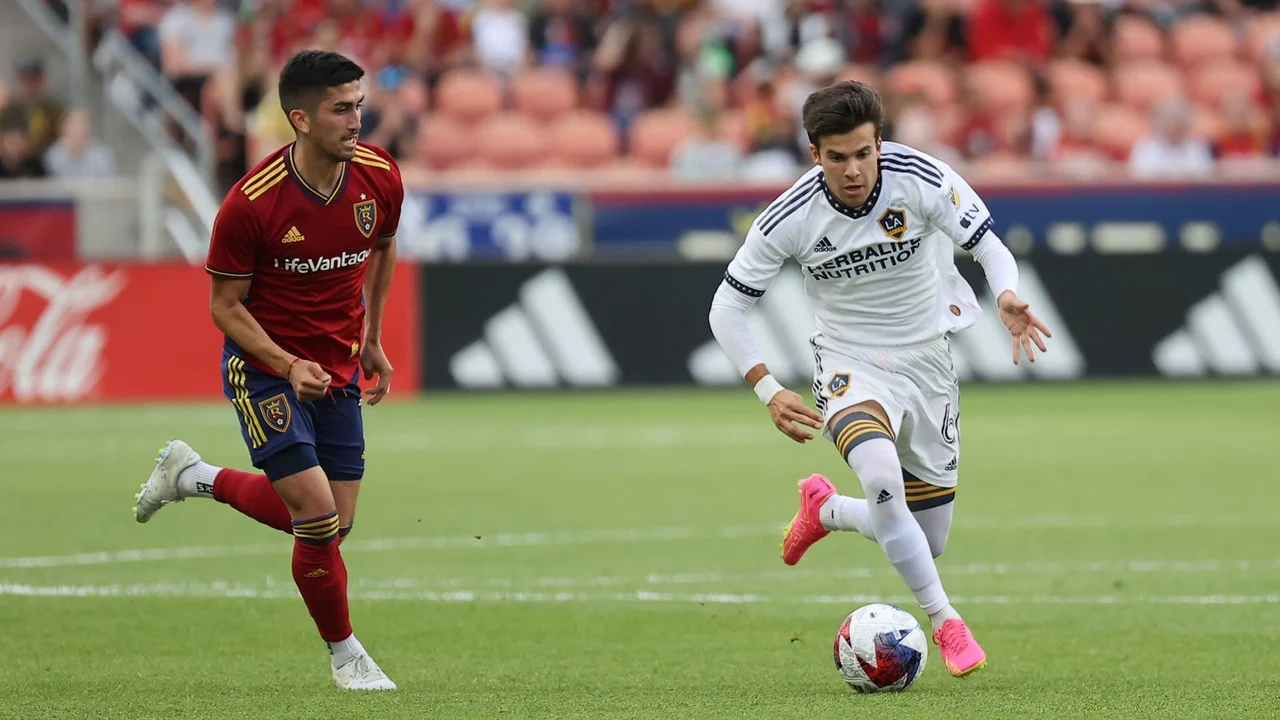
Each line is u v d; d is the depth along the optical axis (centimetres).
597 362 6334
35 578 2934
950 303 2214
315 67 2003
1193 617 2591
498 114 7831
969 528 3525
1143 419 5562
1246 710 1859
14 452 4766
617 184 6600
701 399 6184
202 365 6044
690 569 3069
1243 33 9056
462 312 6253
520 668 2233
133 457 4659
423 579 2959
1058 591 2830
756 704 1925
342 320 2159
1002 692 2002
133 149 7350
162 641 2419
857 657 1997
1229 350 6569
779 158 7306
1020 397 6212
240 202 2031
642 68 8056
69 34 7638
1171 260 6550
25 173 6725
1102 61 8662
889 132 7412
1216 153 7894
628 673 2192
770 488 4141
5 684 2098
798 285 6206
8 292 5909
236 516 3694
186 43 7562
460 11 8162
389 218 2173
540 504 3878
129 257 6369
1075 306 6519
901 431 2184
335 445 2198
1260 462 4562
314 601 2058
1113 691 2002
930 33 8469
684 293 6381
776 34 8738
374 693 2030
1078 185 6819
